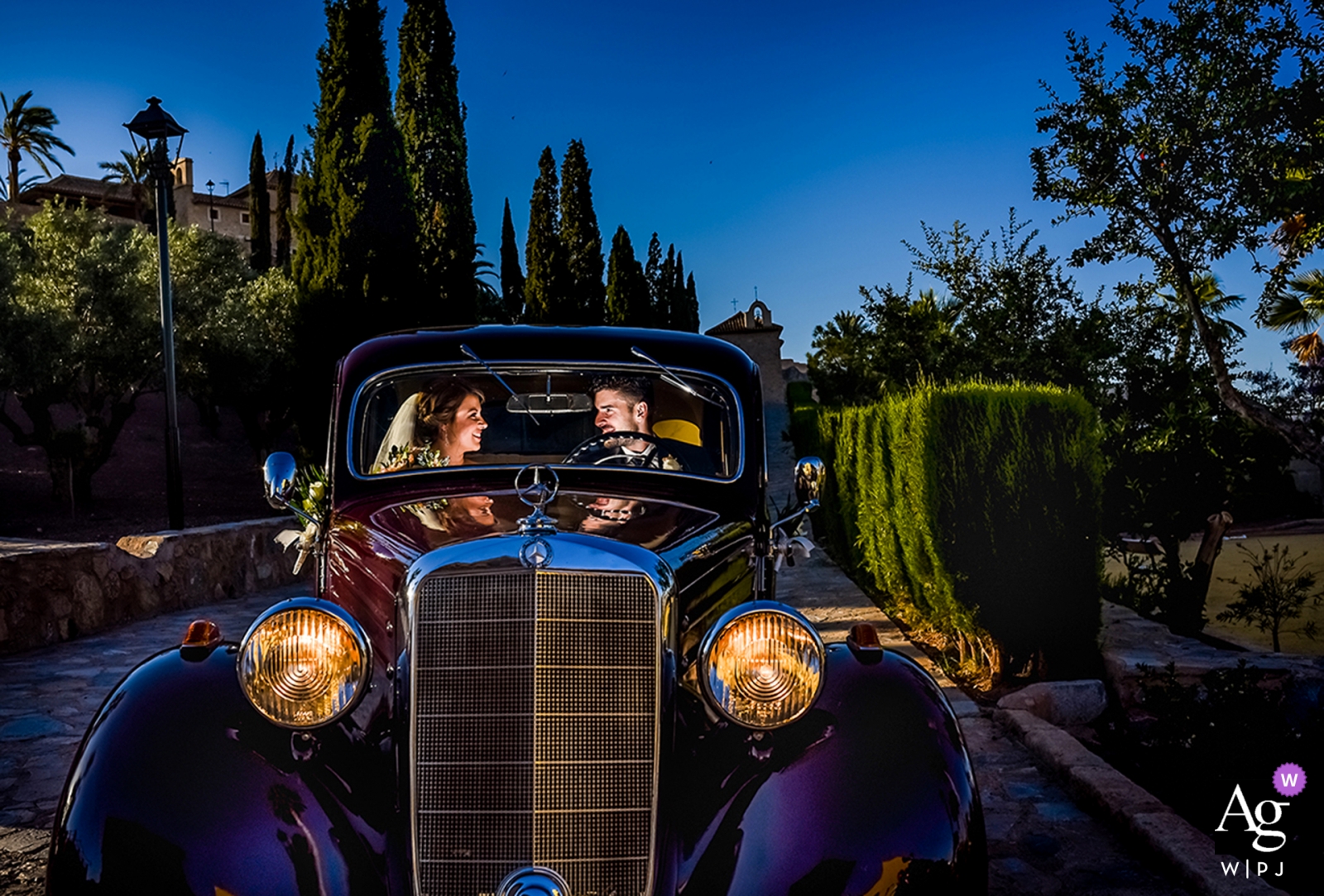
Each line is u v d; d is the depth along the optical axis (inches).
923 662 295.3
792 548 173.3
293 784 109.3
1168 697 205.3
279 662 110.7
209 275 981.2
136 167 2139.5
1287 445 511.8
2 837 172.9
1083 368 562.3
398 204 692.7
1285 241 405.4
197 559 430.3
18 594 324.8
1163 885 153.3
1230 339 539.2
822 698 119.0
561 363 164.2
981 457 253.1
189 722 112.4
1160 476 400.8
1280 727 185.0
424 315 697.6
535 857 105.7
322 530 156.6
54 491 868.6
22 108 2175.2
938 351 647.1
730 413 163.3
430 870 106.5
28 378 737.6
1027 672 263.9
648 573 110.7
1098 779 184.1
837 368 799.1
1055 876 156.9
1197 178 398.0
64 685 279.0
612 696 108.3
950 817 108.7
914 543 297.4
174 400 472.7
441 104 946.7
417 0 941.8
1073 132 403.2
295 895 101.7
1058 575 249.0
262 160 1934.1
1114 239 413.4
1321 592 457.4
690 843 110.7
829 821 107.2
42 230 906.7
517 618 107.7
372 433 162.2
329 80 690.8
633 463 161.0
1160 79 398.0
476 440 165.5
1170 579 402.3
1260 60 379.2
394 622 120.8
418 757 107.6
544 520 118.9
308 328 683.4
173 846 102.8
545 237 1251.8
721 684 113.0
